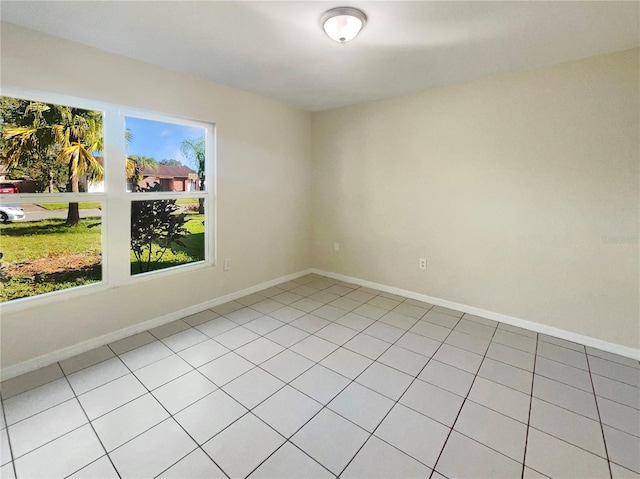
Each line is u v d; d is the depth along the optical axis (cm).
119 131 266
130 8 187
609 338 261
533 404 197
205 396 202
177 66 278
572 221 270
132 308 280
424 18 194
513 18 194
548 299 286
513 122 289
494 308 317
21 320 221
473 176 317
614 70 243
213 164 333
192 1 179
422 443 168
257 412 189
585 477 149
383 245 392
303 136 430
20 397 198
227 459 157
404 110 356
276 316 322
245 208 367
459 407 194
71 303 244
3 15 195
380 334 286
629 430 177
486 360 246
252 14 192
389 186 378
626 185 246
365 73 290
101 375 221
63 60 228
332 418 185
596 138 254
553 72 267
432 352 256
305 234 453
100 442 166
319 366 236
